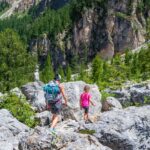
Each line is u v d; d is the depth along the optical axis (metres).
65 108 23.41
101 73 63.03
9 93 27.06
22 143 15.79
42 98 26.75
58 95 16.88
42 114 23.84
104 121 16.92
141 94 26.94
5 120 21.00
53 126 16.47
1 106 25.45
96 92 25.48
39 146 15.26
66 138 15.42
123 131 16.20
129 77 53.88
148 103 26.28
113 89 31.41
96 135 16.23
